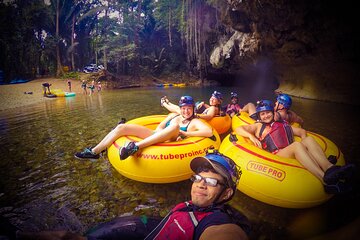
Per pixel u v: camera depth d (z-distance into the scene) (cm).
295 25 1239
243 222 158
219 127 613
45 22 3362
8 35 2972
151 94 2008
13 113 1136
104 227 215
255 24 1473
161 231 168
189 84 3177
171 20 3216
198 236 149
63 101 1620
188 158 358
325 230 260
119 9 3641
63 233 179
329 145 359
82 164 460
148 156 352
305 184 281
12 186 373
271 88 2275
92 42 3728
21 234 174
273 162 306
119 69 3478
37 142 621
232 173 168
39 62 3319
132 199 330
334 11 1062
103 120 908
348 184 261
